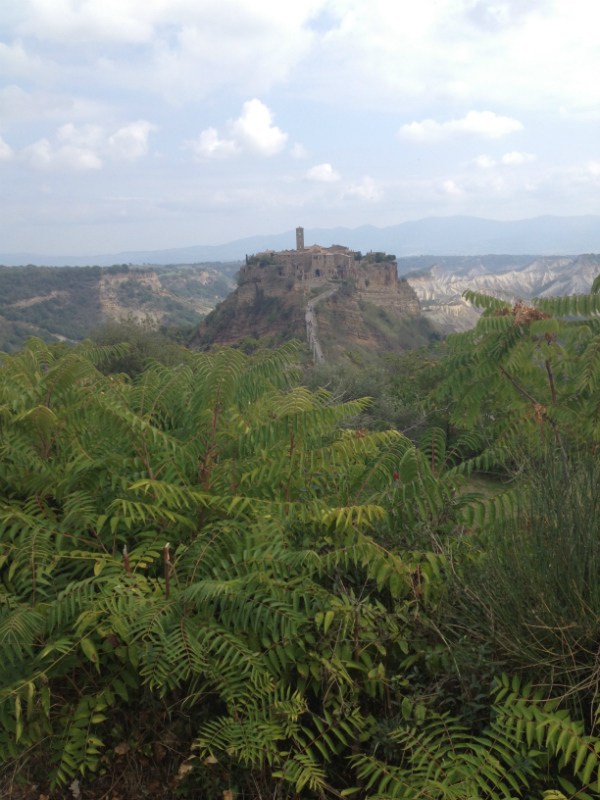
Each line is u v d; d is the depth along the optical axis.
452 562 2.78
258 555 2.64
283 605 2.46
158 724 2.42
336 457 3.28
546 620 2.33
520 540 2.65
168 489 2.75
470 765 1.99
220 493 3.21
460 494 3.04
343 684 2.40
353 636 2.54
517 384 5.24
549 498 2.67
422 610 2.71
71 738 2.22
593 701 2.11
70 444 3.41
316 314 112.25
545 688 2.27
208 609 2.59
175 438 3.47
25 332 181.25
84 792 2.20
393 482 3.45
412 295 141.50
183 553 2.88
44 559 2.61
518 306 4.94
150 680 2.42
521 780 2.04
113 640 2.34
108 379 3.78
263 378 3.85
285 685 2.51
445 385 5.59
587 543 2.42
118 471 3.18
